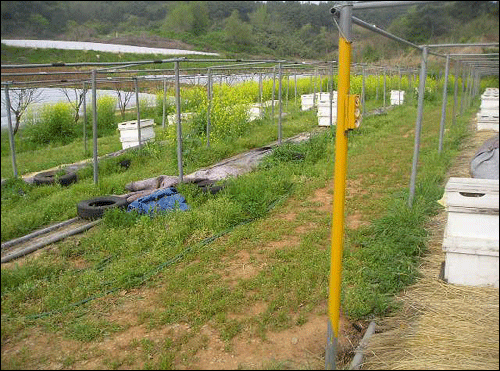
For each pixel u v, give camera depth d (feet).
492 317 12.07
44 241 18.45
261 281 14.47
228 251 17.08
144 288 14.55
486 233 13.46
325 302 13.37
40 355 11.25
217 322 12.32
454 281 13.97
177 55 23.77
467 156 32.81
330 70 44.42
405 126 50.60
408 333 11.74
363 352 11.12
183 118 43.01
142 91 68.44
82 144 45.83
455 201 13.46
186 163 31.22
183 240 18.06
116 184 26.03
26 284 14.35
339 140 9.45
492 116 44.27
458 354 10.78
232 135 39.58
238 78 62.54
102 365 10.85
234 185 23.57
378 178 26.81
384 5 8.98
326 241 17.76
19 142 47.80
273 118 50.90
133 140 38.29
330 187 25.38
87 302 13.66
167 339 11.55
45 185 27.76
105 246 17.62
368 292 13.48
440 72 65.16
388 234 17.46
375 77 74.18
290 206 22.18
